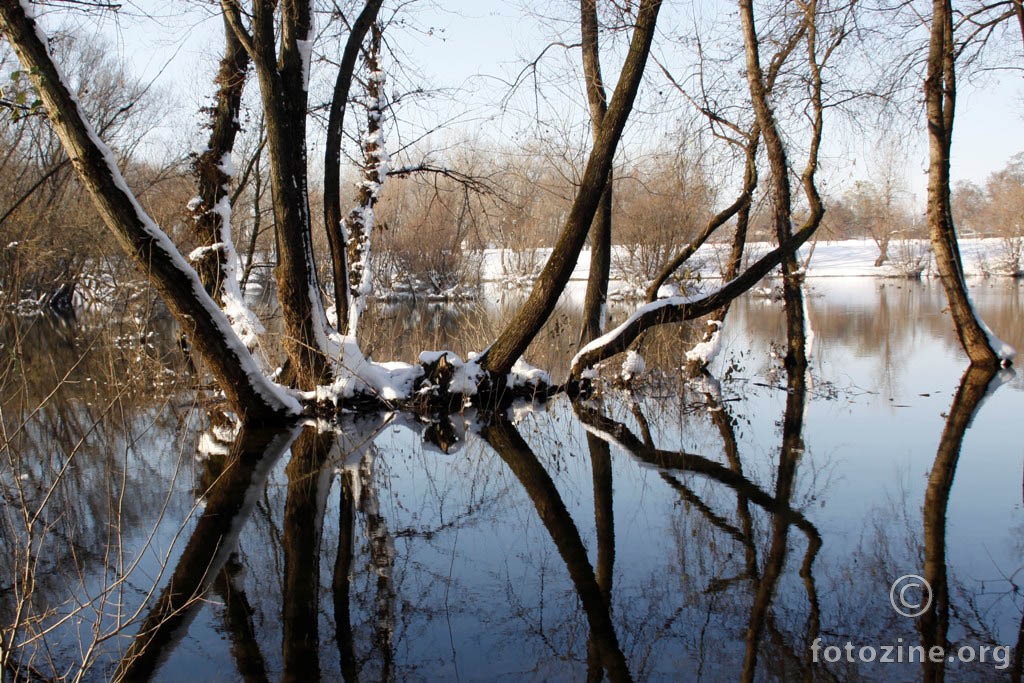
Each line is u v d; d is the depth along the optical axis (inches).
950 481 264.1
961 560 199.0
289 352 399.2
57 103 285.4
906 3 507.8
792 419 374.3
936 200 534.6
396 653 158.6
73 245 512.4
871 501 245.6
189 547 217.5
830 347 649.0
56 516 241.4
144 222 314.3
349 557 211.0
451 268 959.0
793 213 554.6
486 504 255.0
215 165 405.4
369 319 518.0
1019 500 242.4
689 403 425.1
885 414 381.1
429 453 322.0
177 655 158.6
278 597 186.1
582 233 397.1
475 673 151.4
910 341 679.1
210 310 343.0
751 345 645.3
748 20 458.3
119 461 307.3
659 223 900.6
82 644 163.9
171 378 454.0
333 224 429.4
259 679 149.2
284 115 363.6
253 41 353.4
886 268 1807.3
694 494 258.4
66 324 792.3
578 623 171.8
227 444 336.8
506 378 424.2
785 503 246.2
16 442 327.6
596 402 432.8
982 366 529.0
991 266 1660.9
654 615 175.0
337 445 335.0
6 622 171.9
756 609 176.4
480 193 498.9
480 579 195.9
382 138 452.1
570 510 247.4
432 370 415.5
